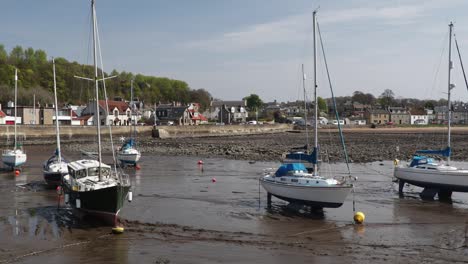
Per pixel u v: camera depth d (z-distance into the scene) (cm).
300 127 14188
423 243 1852
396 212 2441
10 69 13800
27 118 10075
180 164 4847
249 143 8294
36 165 4569
